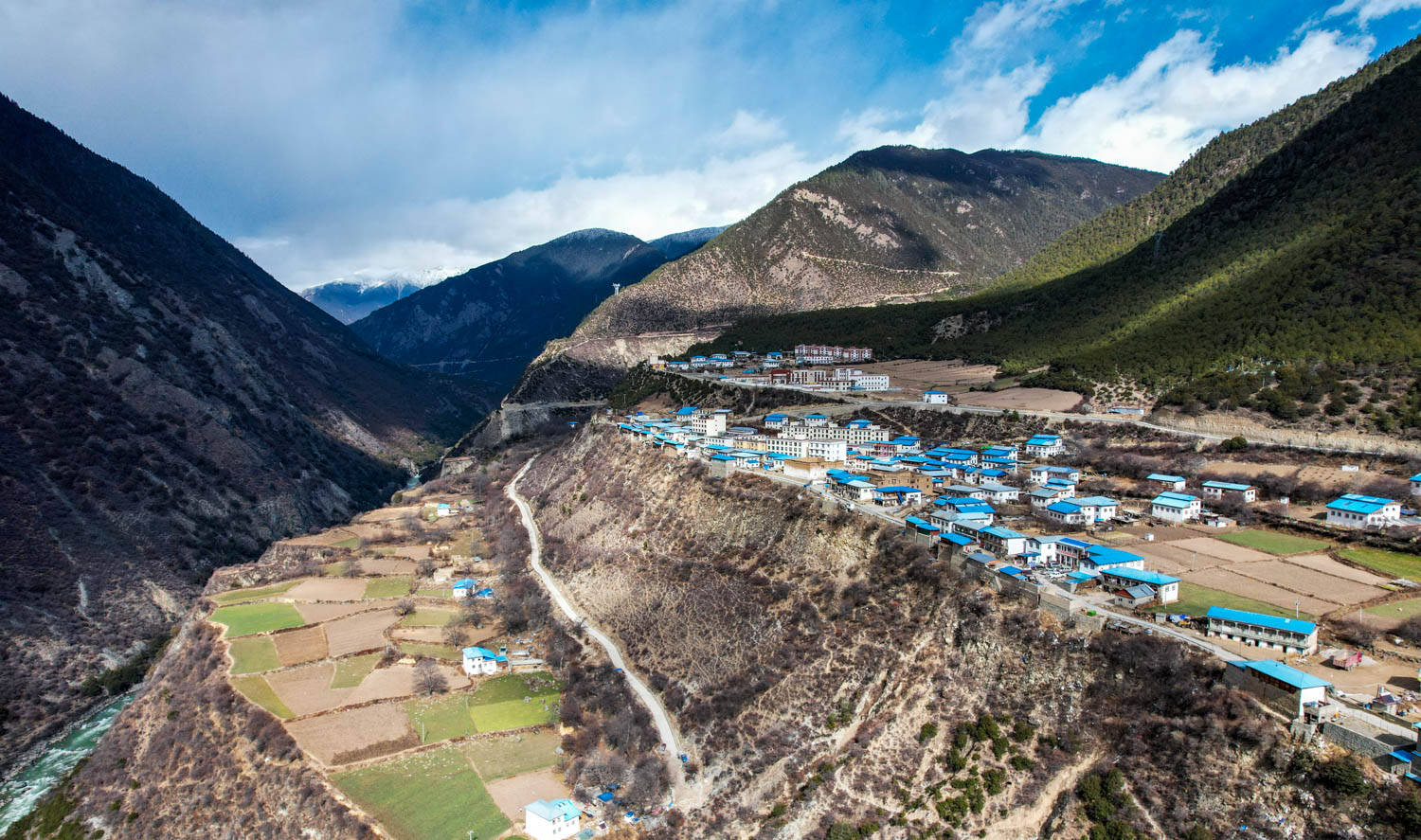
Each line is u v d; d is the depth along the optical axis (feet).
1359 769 228.84
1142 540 417.08
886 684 349.41
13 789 464.24
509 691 453.99
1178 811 253.03
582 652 487.20
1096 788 270.26
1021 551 388.78
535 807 333.42
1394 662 277.03
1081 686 300.81
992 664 327.47
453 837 325.62
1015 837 275.59
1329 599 329.31
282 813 359.25
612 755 372.79
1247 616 297.12
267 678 467.11
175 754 425.28
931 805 294.66
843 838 293.84
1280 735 247.70
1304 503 448.24
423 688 453.17
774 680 388.57
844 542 443.32
